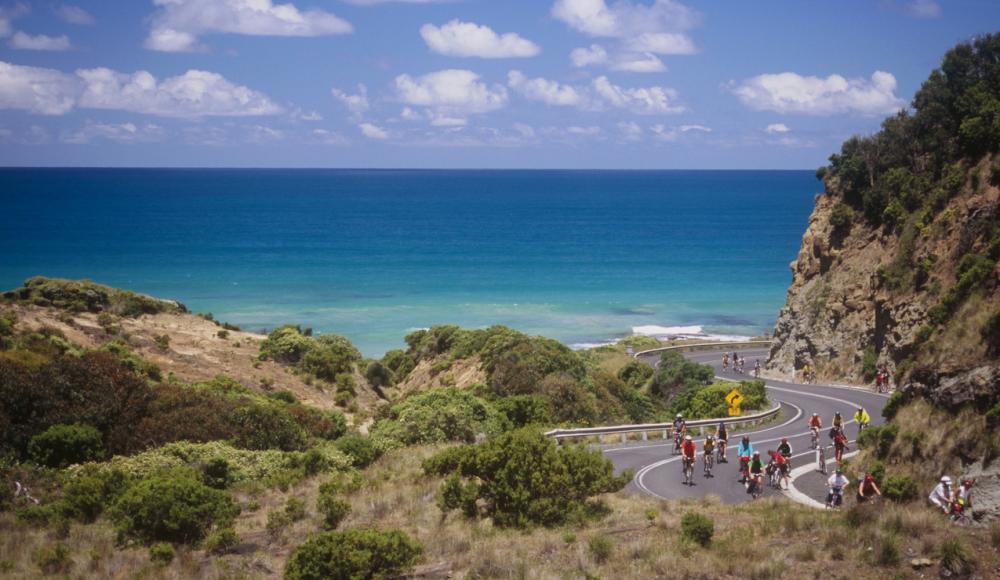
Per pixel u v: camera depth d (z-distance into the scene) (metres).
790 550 16.33
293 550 18.28
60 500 22.16
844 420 39.47
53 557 17.27
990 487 18.14
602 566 16.02
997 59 51.00
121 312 53.22
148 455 25.50
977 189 44.78
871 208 54.69
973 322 23.62
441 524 20.08
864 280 52.81
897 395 25.12
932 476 20.94
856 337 52.09
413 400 34.34
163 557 17.80
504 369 42.09
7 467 24.41
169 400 30.95
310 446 31.12
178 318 56.84
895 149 54.72
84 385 29.41
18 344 36.88
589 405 39.56
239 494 24.08
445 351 56.47
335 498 22.67
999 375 20.58
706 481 26.77
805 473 27.92
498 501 20.59
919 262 45.81
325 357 51.50
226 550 18.64
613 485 21.80
